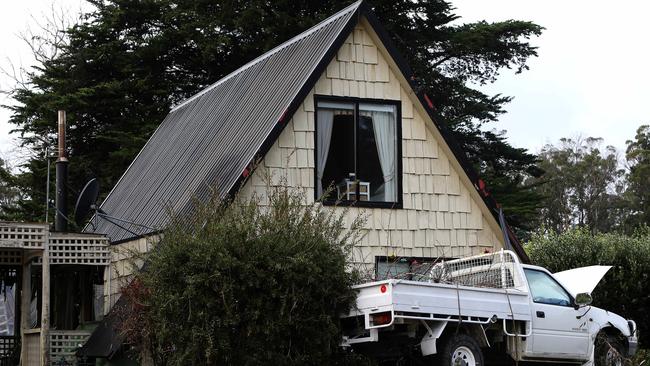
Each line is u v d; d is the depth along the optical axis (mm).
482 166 44562
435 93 43062
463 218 23625
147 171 27797
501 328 18375
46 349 20172
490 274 19391
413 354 17719
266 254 16875
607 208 80438
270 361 16656
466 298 17516
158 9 41500
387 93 23109
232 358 16672
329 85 22469
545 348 18875
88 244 22188
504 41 42938
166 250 17141
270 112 22062
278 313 16766
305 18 39031
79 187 40219
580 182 81438
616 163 83062
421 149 23375
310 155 22000
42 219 39250
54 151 40344
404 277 20422
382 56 23188
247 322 16625
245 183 20750
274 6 40500
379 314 16844
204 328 16422
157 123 39031
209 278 16453
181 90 41406
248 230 17188
